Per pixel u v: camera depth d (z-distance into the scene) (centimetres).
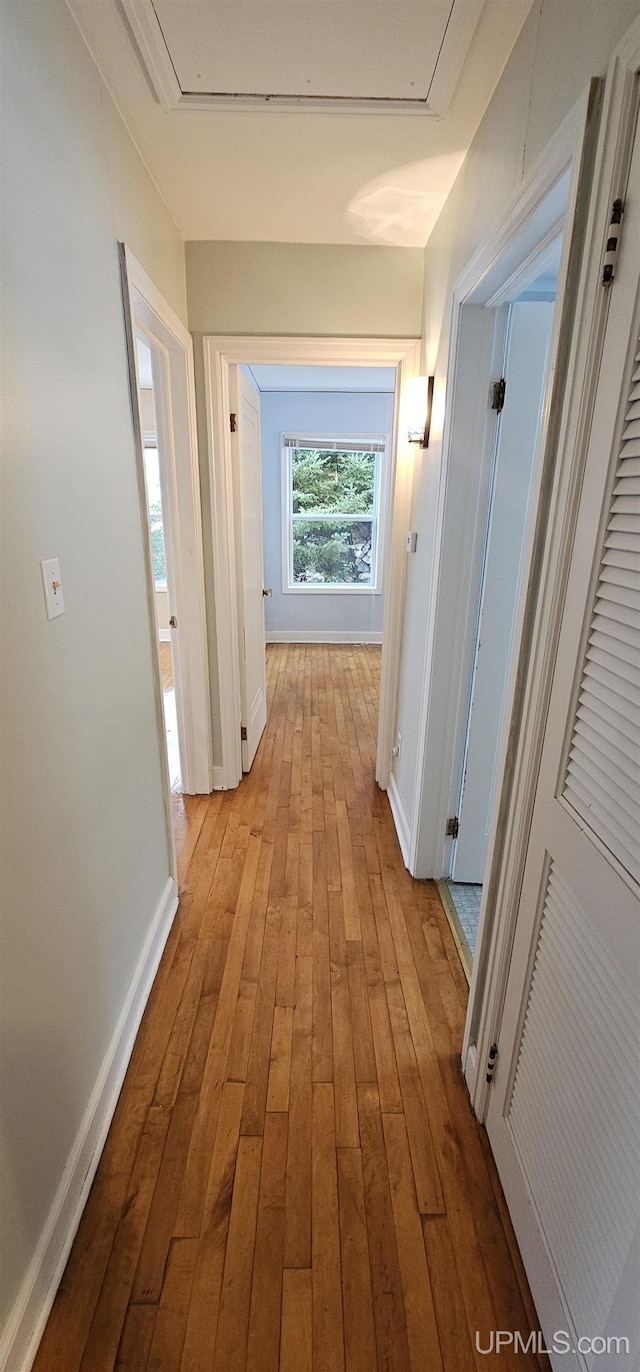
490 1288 106
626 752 76
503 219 123
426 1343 100
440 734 206
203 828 259
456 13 113
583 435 85
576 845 88
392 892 218
